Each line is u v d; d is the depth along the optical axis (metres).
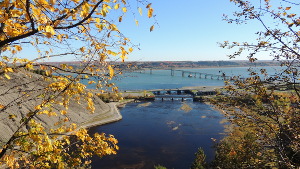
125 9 3.16
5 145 4.58
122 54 3.67
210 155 31.62
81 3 3.05
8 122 32.56
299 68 5.34
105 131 45.50
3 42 3.06
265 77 5.89
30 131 4.41
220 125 47.44
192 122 50.78
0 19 2.81
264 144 6.69
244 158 7.01
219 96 7.25
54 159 4.64
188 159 31.09
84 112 51.97
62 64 4.17
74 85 4.50
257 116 6.29
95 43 3.70
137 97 88.00
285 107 5.96
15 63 4.05
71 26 3.13
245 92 6.57
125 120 54.94
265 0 5.09
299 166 5.50
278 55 5.36
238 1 5.08
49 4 2.78
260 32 5.34
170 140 39.12
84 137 5.18
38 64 4.05
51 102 4.69
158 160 30.89
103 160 30.33
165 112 63.50
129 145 36.91
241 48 5.55
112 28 3.30
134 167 28.64
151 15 3.08
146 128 47.19
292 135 5.67
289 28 4.82
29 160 5.16
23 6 2.60
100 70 4.14
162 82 181.88
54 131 5.38
